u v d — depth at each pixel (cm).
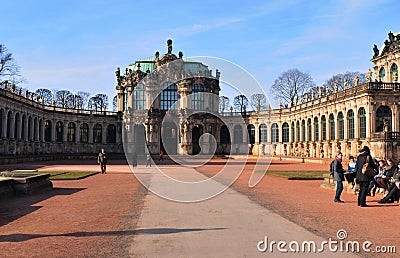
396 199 2386
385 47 8206
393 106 6931
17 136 8319
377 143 6475
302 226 1711
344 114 7725
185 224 1736
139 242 1432
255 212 2039
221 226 1694
